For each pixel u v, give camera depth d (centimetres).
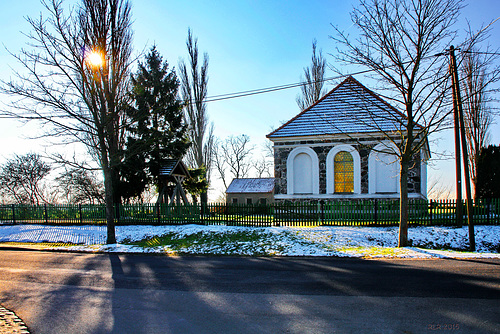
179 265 1114
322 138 2095
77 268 1109
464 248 1355
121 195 2370
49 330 587
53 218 2312
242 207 1861
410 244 1379
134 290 823
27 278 982
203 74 3312
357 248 1287
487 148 2167
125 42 1772
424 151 2039
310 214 1759
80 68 1513
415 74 1294
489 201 1609
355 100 2119
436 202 1620
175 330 570
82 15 1547
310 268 1004
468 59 1850
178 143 2511
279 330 554
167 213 2036
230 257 1243
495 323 555
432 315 595
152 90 2425
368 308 641
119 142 2295
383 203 1683
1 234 2088
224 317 623
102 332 572
